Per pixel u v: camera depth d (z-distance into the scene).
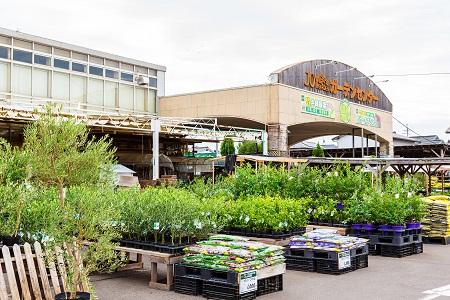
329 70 39.81
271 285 9.07
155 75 38.81
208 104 36.47
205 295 8.65
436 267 11.55
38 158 7.02
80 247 6.88
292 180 15.18
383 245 13.10
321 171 15.53
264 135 31.38
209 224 10.14
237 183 15.52
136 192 10.78
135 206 9.88
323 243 10.82
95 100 34.31
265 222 11.92
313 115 37.25
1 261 7.11
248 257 8.54
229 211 12.31
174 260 9.23
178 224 9.43
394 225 13.00
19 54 30.12
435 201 15.90
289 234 12.12
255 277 8.59
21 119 20.02
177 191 11.43
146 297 8.66
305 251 10.95
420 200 13.75
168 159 29.27
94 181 7.51
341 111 40.47
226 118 36.25
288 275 10.53
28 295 7.24
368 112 44.47
